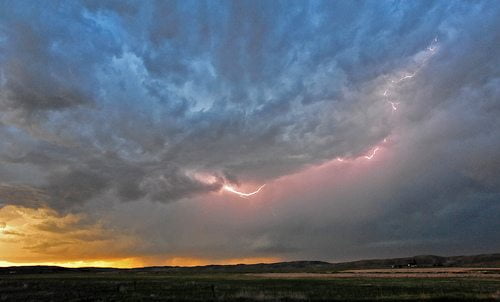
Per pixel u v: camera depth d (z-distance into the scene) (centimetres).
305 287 5038
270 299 3556
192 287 5188
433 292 4053
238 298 3709
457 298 3516
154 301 3550
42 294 4228
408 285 5147
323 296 3803
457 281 6044
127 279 8175
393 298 3600
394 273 10644
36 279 8181
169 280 7506
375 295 3853
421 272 11038
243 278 8569
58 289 4916
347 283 5850
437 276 8012
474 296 3606
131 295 4075
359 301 3456
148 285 5659
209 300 3562
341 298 3631
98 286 5456
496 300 3394
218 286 5362
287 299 3578
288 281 6700
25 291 4628
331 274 10875
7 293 4356
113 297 3897
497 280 6288
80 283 6234
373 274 10019
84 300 3675
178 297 3828
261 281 6794
